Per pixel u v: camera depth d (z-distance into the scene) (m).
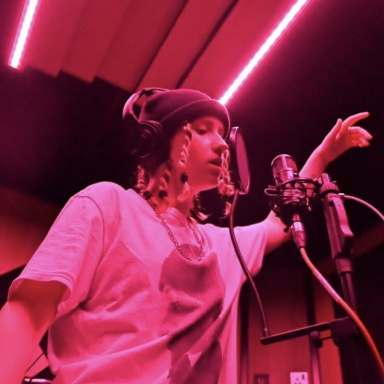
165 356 0.74
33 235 3.11
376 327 2.95
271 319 3.52
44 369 1.85
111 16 1.93
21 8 1.91
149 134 1.06
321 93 2.33
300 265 3.75
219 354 0.81
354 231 3.39
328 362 3.19
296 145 2.67
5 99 2.54
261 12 1.86
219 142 1.09
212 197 2.58
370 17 1.94
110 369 0.69
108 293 0.79
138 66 2.22
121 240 0.84
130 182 1.21
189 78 2.19
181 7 1.93
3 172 3.11
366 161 2.72
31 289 0.68
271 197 1.00
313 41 2.06
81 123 2.71
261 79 2.25
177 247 0.92
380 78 2.22
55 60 2.15
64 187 3.23
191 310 0.82
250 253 1.16
